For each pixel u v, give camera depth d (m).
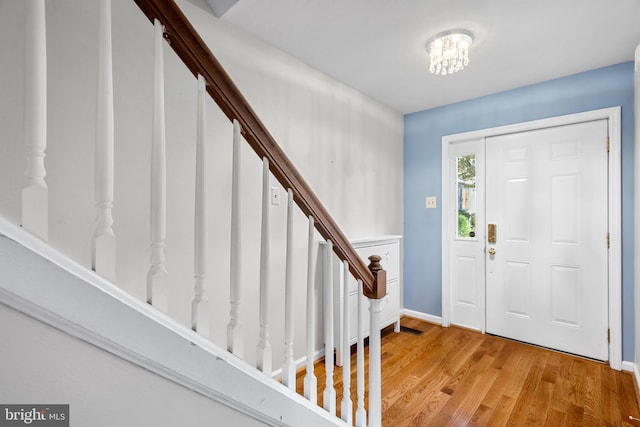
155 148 0.72
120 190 1.42
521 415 1.72
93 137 1.34
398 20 1.80
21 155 1.17
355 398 1.86
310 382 1.11
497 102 2.81
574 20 1.77
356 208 2.79
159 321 0.69
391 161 3.23
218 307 1.75
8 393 0.53
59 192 1.26
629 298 2.22
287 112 2.17
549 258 2.57
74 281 0.58
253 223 1.91
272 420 0.92
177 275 1.61
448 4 1.66
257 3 1.65
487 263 2.89
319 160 2.42
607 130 2.32
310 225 1.10
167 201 1.58
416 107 3.20
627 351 2.22
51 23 1.23
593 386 2.00
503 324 2.80
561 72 2.40
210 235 1.73
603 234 2.34
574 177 2.46
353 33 1.93
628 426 1.62
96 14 1.35
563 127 2.50
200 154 0.79
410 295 3.38
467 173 3.03
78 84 1.30
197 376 0.74
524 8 1.68
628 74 2.22
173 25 0.74
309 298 1.11
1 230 0.52
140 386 0.66
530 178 2.66
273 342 2.02
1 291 0.52
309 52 2.15
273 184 2.01
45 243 0.58
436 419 1.69
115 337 0.62
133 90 1.45
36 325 0.55
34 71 0.57
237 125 0.87
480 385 2.02
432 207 3.21
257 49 1.97
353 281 2.38
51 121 1.24
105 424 0.62
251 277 1.90
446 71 2.28
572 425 1.63
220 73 0.82
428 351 2.53
